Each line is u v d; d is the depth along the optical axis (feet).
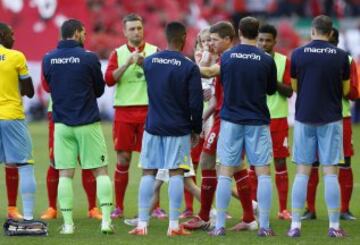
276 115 132.87
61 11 281.54
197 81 111.86
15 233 113.39
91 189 132.36
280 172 134.00
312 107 111.45
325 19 112.27
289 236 112.98
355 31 312.29
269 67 112.27
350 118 129.80
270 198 113.29
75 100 113.60
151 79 112.98
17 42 279.90
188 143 113.19
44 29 279.90
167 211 139.74
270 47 131.34
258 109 112.37
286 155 133.39
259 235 113.29
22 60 118.83
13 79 118.73
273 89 114.11
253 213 125.18
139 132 133.80
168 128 111.86
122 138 133.39
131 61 130.62
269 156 113.09
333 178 112.37
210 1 322.55
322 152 112.37
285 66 131.85
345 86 113.09
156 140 112.88
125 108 133.39
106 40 300.61
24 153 119.55
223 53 113.70
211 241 109.19
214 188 119.75
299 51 112.68
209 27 124.36
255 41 113.29
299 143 112.88
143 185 114.21
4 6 279.28
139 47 134.41
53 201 132.77
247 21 112.37
